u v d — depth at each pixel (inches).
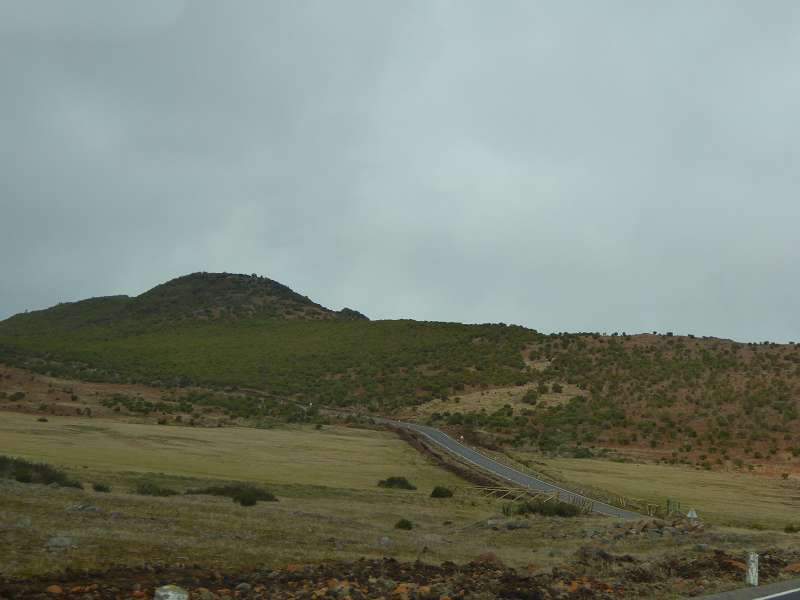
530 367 5231.3
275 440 2967.5
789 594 557.6
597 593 558.3
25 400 3619.6
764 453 3240.7
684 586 603.2
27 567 486.9
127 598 435.2
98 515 780.0
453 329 6599.4
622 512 1657.2
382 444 3102.9
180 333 7588.6
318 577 553.3
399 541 860.6
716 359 4894.2
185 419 3563.0
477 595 516.1
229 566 571.5
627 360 5088.6
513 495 1875.0
